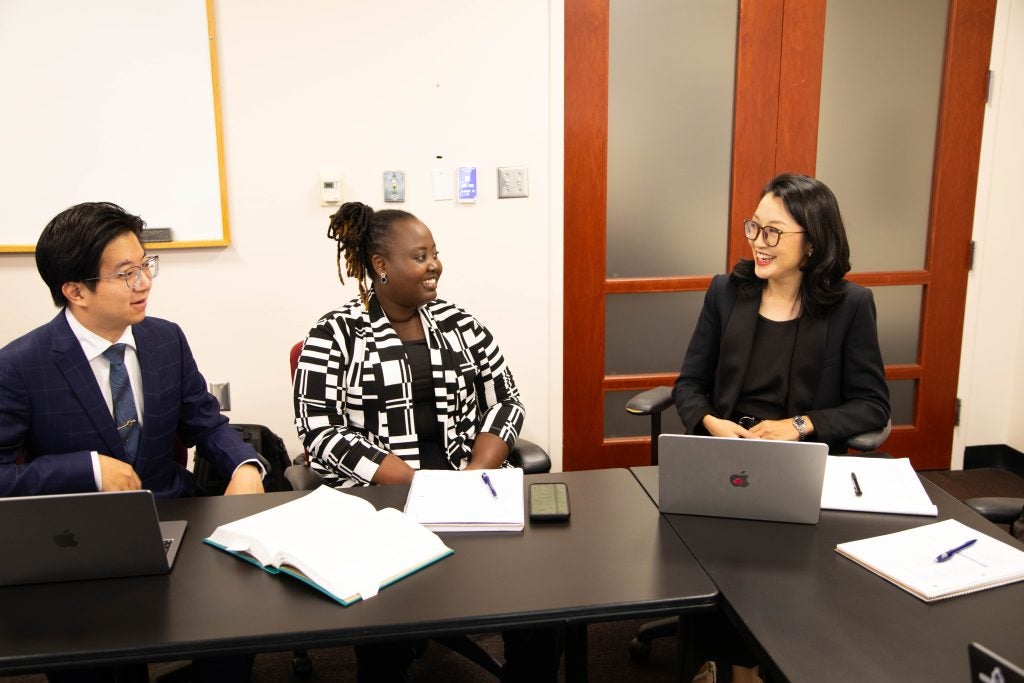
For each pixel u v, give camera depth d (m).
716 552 1.21
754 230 1.81
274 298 2.65
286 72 2.51
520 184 2.69
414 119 2.60
